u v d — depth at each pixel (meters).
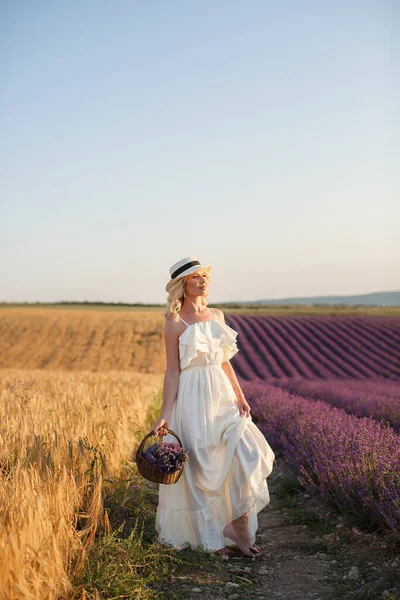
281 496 5.91
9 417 5.93
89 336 45.59
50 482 3.65
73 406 6.76
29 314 54.81
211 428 4.07
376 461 4.45
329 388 15.40
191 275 4.35
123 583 3.19
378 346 36.84
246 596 3.40
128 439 6.01
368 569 3.67
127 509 4.35
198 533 4.02
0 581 2.56
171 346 4.28
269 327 44.38
